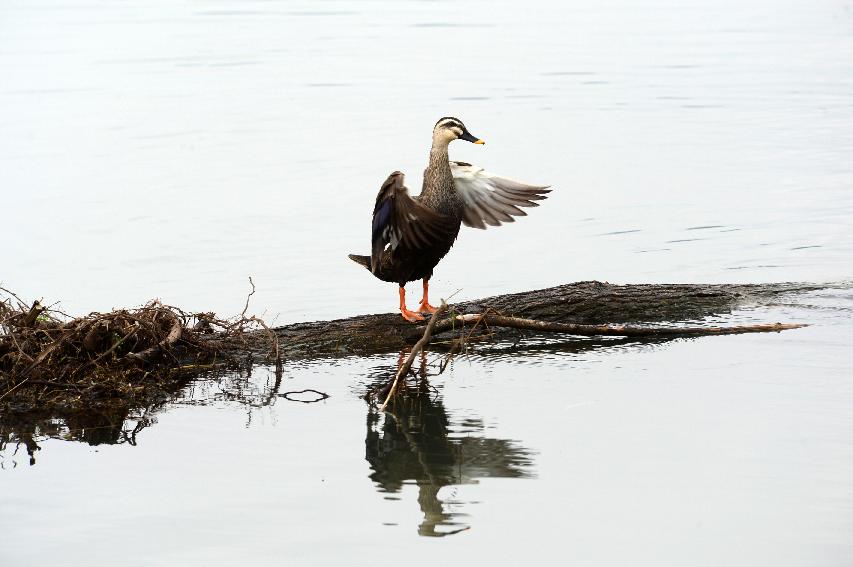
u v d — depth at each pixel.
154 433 11.97
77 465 11.16
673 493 10.13
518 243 19.48
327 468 11.02
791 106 30.00
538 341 14.71
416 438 11.69
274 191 22.95
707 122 28.44
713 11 47.72
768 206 21.03
